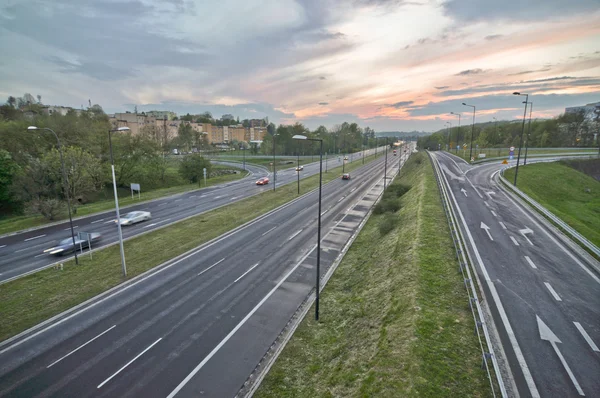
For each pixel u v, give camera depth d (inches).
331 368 500.7
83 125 2368.4
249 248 1048.2
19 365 518.9
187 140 4874.5
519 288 614.9
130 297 736.3
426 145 5231.3
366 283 763.4
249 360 538.3
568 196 1823.3
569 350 447.8
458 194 1411.2
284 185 2362.2
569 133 4296.3
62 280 826.8
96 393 460.4
